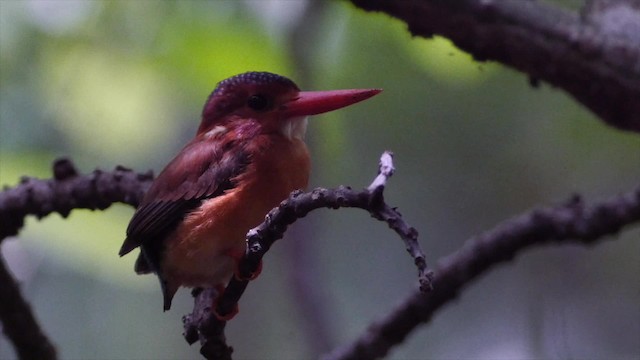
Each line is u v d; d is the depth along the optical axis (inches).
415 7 232.4
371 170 484.1
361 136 482.6
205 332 249.9
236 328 537.0
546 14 237.1
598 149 431.5
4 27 408.2
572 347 488.4
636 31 241.3
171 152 458.9
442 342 515.2
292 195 207.6
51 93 412.5
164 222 297.6
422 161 495.5
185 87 398.6
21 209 297.6
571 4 326.0
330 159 403.5
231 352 252.2
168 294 302.7
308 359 394.9
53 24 406.3
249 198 291.7
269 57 375.2
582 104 242.7
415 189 503.8
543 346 494.0
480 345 510.3
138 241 299.6
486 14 231.5
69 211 300.5
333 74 376.5
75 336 526.6
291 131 303.6
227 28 376.2
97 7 401.7
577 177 470.6
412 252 186.9
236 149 296.8
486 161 491.2
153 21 394.3
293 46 374.3
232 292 236.2
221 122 307.6
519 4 235.3
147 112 417.1
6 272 269.4
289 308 506.0
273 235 211.8
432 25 234.8
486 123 479.2
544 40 234.2
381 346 317.1
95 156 424.2
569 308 495.8
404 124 475.8
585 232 300.4
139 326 546.6
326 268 515.8
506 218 493.4
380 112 468.8
